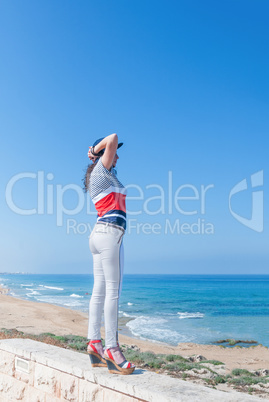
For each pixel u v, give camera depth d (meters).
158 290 115.00
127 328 34.50
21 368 4.20
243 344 28.53
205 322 42.41
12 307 38.66
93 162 3.55
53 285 134.12
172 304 66.69
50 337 18.02
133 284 165.88
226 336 32.44
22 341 4.73
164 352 21.44
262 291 116.19
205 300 78.06
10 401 4.31
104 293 3.55
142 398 2.81
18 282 157.38
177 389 2.81
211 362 16.52
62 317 34.16
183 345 25.44
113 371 3.22
